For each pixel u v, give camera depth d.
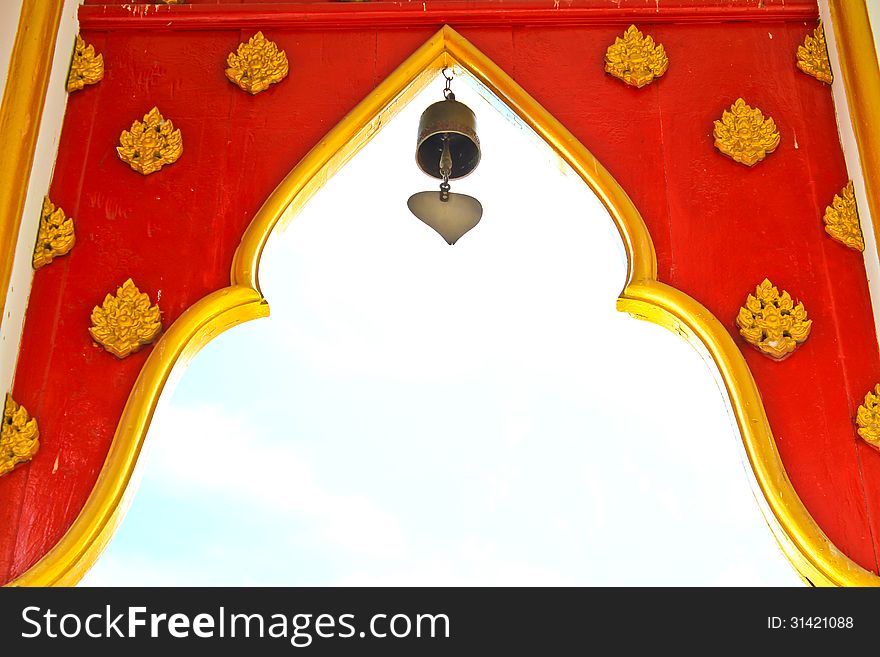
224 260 3.93
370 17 4.44
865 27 4.18
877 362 3.69
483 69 4.29
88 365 3.69
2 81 3.94
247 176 4.11
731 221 3.98
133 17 4.43
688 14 4.43
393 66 4.38
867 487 3.46
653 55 4.33
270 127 4.23
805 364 3.70
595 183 4.04
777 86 4.29
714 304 3.82
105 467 3.46
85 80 4.29
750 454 3.50
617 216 3.98
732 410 3.61
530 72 4.34
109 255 3.91
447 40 4.35
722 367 3.66
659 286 3.80
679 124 4.20
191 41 4.43
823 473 3.49
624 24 4.45
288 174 4.08
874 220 3.84
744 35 4.41
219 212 4.03
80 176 4.09
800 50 4.33
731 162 4.11
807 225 3.97
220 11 4.45
